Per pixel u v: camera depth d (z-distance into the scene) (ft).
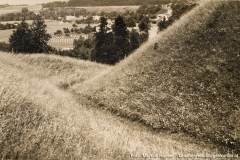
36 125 40.83
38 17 201.87
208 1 78.89
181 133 50.34
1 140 35.50
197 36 70.79
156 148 44.04
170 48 73.97
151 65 72.69
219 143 45.65
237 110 49.52
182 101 57.00
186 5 145.28
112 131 48.70
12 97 45.47
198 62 63.72
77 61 112.68
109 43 180.55
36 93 55.47
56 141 37.65
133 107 61.52
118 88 71.05
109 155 37.78
